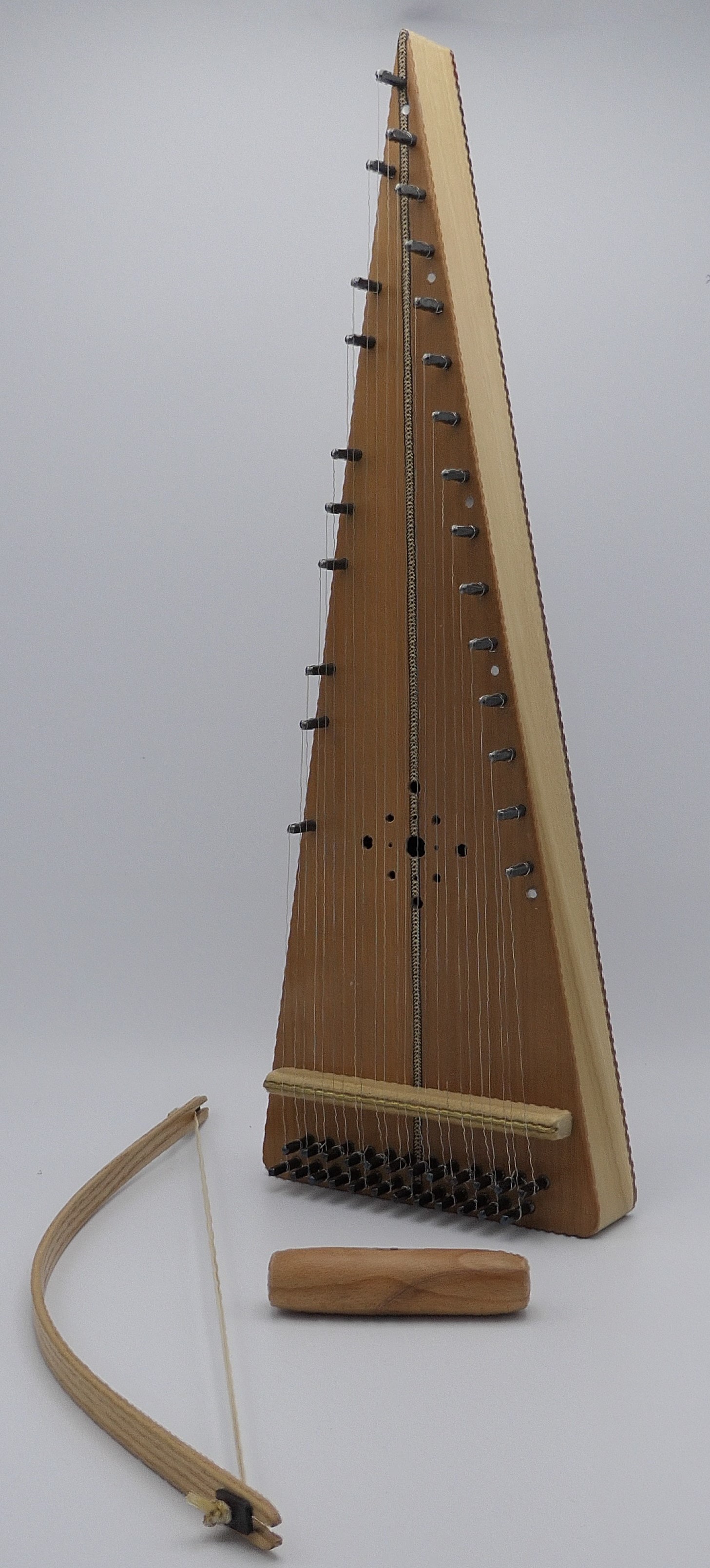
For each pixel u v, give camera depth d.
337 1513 2.11
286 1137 3.47
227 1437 2.31
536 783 3.04
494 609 3.06
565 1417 2.37
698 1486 2.17
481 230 3.26
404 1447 2.29
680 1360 2.55
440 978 3.21
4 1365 2.59
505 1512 2.11
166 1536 2.09
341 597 3.32
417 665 3.19
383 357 3.21
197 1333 2.68
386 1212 3.25
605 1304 2.77
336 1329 2.71
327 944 3.40
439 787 3.18
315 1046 3.44
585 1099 3.04
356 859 3.33
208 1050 4.42
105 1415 2.35
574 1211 3.06
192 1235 3.13
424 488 3.16
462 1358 2.58
